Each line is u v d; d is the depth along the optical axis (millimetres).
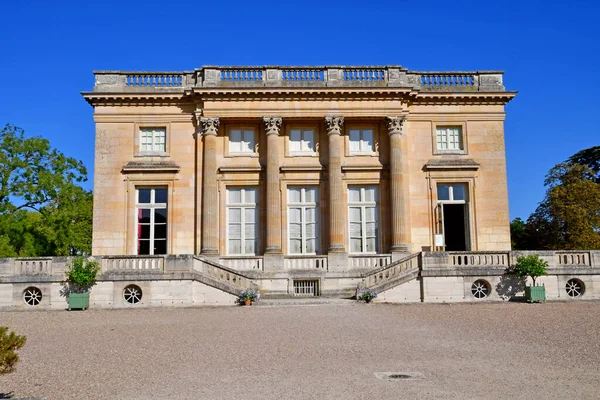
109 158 31797
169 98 32031
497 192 32375
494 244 31984
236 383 10562
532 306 23984
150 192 32125
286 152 32156
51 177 42719
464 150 32719
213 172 31391
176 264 25984
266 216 31328
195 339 15711
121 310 24297
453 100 32844
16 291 25578
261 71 32094
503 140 32812
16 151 42500
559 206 41531
